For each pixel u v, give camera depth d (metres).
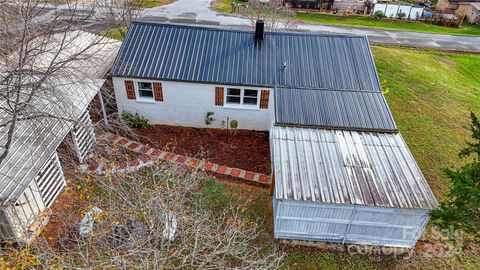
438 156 15.34
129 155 13.80
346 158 11.25
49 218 10.70
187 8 38.03
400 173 10.77
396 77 22.84
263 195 12.46
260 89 14.52
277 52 15.46
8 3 8.70
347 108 13.41
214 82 14.30
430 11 48.03
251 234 10.05
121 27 21.52
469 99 21.05
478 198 7.69
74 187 12.05
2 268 7.89
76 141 12.27
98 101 15.80
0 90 8.48
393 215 10.02
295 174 10.52
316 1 47.31
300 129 12.44
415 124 17.67
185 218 9.27
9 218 9.11
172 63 14.76
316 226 10.58
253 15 28.86
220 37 15.79
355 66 15.19
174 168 11.24
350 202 9.69
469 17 49.53
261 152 14.62
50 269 7.21
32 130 10.25
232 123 15.67
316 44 15.86
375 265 10.36
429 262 10.52
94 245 8.87
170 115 15.64
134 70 14.36
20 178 9.06
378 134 12.45
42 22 10.78
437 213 8.80
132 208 9.30
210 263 9.44
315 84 14.44
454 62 28.86
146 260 7.43
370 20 43.12
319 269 10.15
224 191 12.43
